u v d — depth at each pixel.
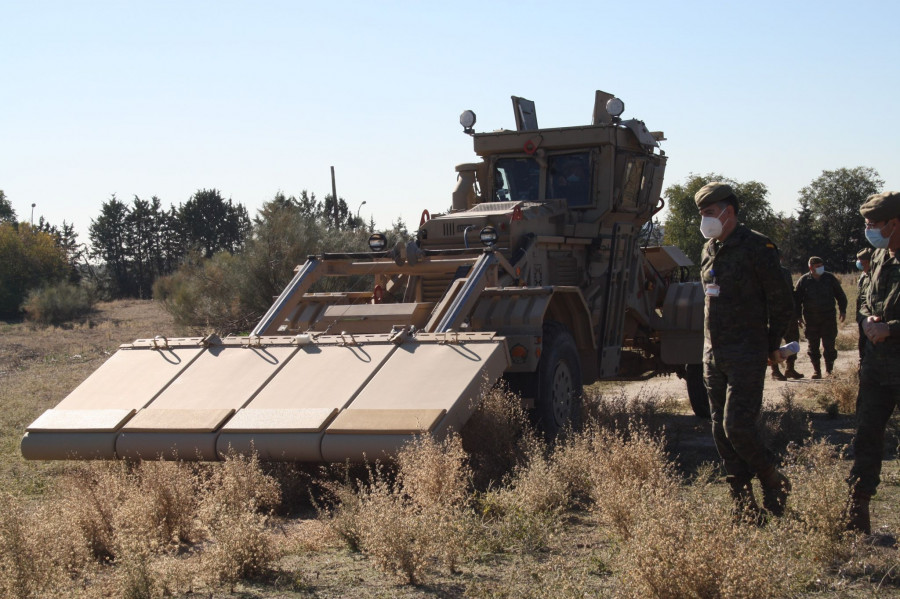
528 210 10.02
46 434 7.27
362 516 5.36
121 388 7.64
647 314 11.70
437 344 7.22
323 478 6.91
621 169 11.05
